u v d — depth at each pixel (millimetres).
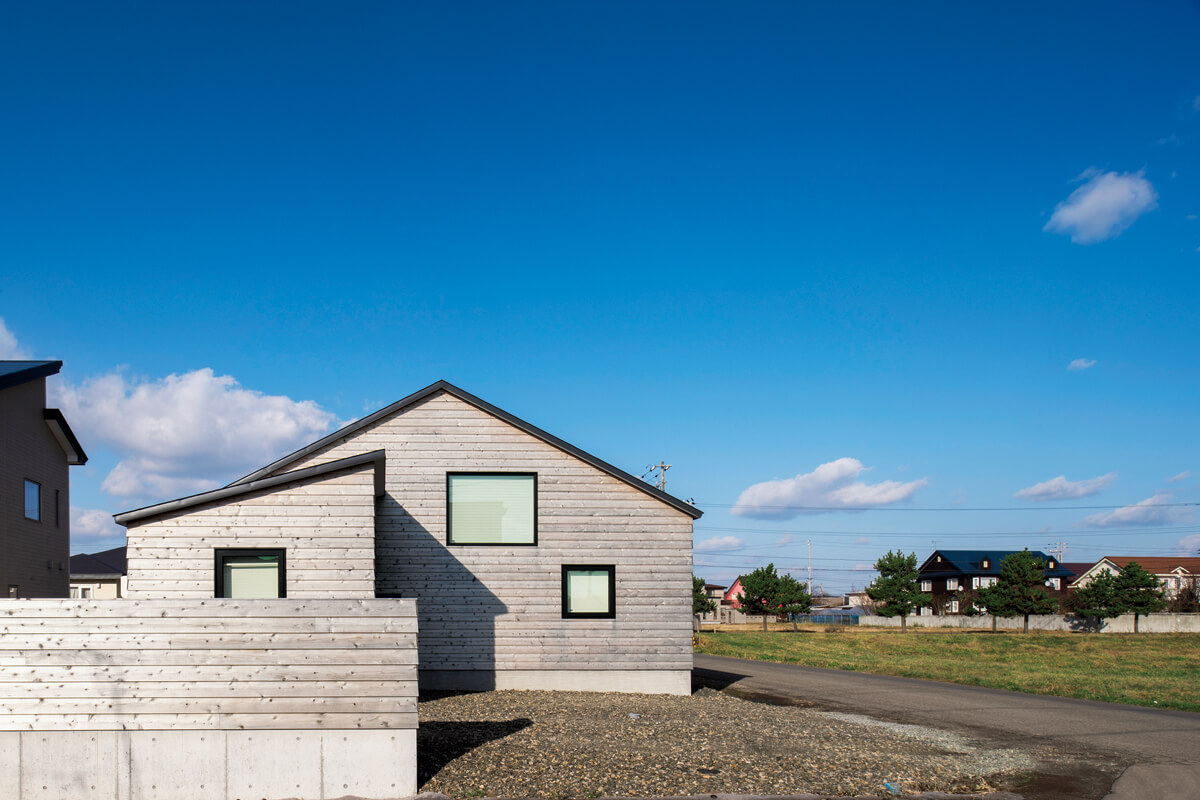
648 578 17484
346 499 13453
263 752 8188
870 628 66875
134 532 13125
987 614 66062
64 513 25031
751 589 61000
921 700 18062
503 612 17188
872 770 10023
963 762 10805
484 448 17578
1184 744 12555
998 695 19531
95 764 8047
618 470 17594
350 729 8281
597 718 12781
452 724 11852
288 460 16984
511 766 9352
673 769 9555
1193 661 33031
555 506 17547
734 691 19266
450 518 17375
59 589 24562
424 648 17000
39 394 23438
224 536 13227
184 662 8211
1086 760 11156
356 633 8398
